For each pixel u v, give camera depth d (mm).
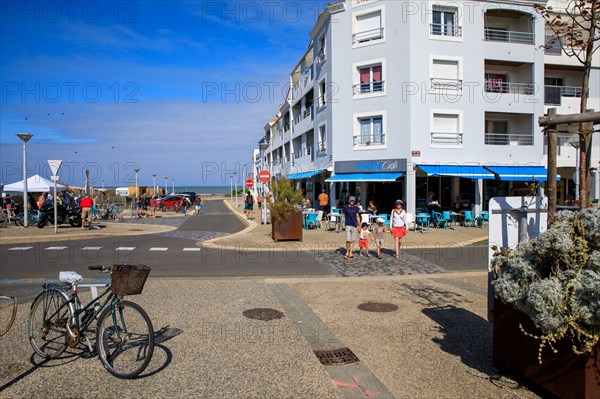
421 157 24188
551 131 4953
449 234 19359
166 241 17312
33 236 17516
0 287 8773
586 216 3863
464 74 24797
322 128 29547
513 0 25375
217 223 27641
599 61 29219
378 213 26391
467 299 7645
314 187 33594
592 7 5715
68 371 4461
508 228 4934
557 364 3732
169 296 7707
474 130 25062
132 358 4375
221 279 9508
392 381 4332
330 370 4586
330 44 26422
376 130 25406
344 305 7199
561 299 3504
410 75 24000
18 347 5145
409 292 8203
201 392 4012
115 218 31641
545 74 29125
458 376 4445
